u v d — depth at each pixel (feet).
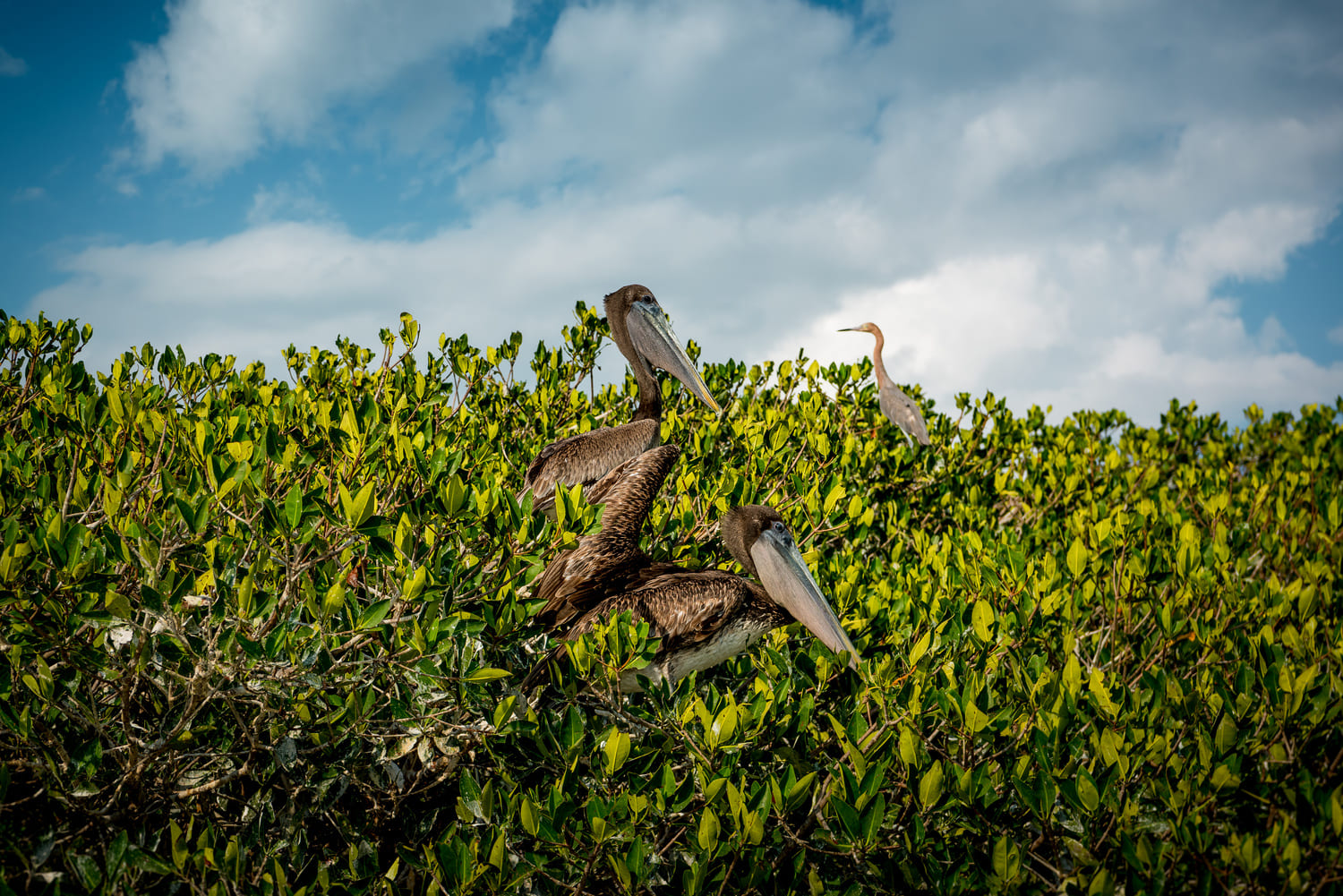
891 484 25.95
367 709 10.64
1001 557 16.83
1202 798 10.52
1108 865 10.53
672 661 14.17
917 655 12.69
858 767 10.41
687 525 17.58
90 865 9.30
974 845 10.95
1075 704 12.22
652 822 11.14
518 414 24.97
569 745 10.98
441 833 12.14
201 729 10.87
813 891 10.67
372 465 13.78
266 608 10.04
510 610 11.87
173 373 19.67
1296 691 11.30
